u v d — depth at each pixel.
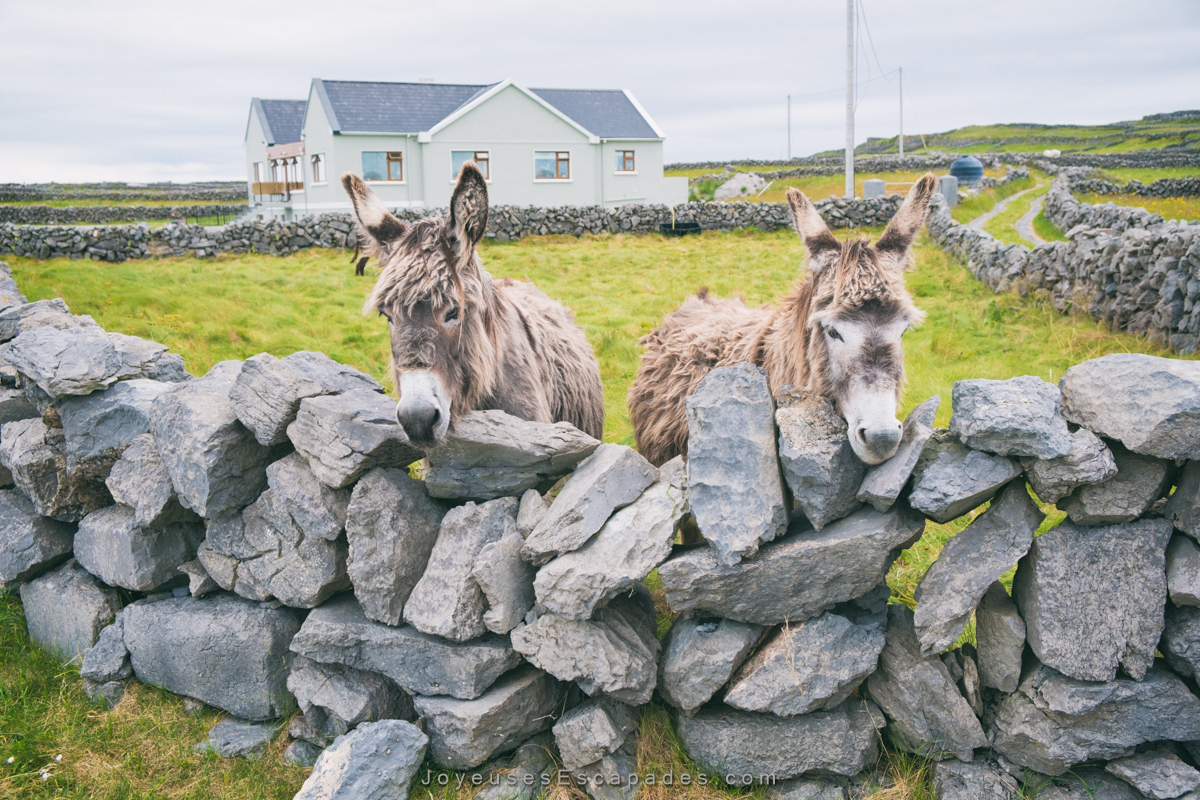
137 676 3.46
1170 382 2.30
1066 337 8.17
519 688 2.84
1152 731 2.46
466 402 3.08
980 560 2.54
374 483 2.90
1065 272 9.57
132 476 3.36
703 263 15.43
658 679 2.87
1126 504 2.42
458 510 2.88
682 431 4.42
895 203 20.41
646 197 29.20
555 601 2.64
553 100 29.22
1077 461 2.34
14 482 4.00
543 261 15.43
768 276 13.80
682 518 2.78
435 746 2.87
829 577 2.62
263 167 31.88
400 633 2.89
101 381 3.65
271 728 3.17
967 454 2.50
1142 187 26.75
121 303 9.85
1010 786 2.62
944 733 2.69
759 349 3.90
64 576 3.74
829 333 2.91
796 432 2.66
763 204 20.48
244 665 3.15
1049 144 63.38
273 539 3.08
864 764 2.78
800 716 2.73
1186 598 2.39
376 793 2.64
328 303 11.15
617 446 2.96
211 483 3.04
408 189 25.64
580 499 2.70
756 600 2.68
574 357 4.68
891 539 2.55
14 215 33.97
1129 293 8.19
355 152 24.77
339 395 3.05
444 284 2.80
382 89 26.70
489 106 25.91
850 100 20.89
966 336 8.64
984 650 2.70
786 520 2.67
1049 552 2.50
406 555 2.91
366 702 2.95
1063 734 2.52
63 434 3.82
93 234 15.16
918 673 2.65
